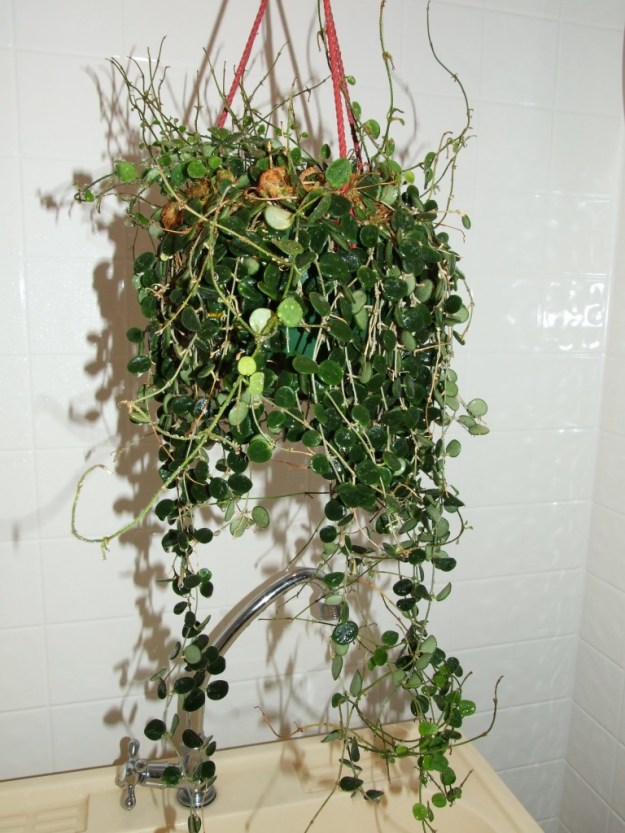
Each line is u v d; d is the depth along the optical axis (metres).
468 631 1.15
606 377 1.13
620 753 1.11
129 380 0.93
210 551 0.99
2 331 0.88
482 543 1.13
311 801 0.89
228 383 0.60
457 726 0.74
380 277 0.59
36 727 0.98
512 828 0.85
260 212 0.57
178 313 0.58
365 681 1.09
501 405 1.10
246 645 1.03
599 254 1.10
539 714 1.22
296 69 0.92
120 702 1.00
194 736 0.73
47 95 0.85
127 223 0.71
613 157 1.08
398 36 0.95
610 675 1.13
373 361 0.60
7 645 0.95
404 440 0.64
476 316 1.06
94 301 0.90
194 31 0.88
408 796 0.91
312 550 1.03
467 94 0.99
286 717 1.07
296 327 0.58
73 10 0.84
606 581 1.14
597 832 1.17
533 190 1.05
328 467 0.61
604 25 1.04
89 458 0.93
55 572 0.95
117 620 0.98
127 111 0.87
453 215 1.02
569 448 1.15
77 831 0.84
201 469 0.62
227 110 0.74
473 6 0.97
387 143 0.68
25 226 0.87
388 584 1.07
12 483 0.92
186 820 0.85
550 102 1.03
